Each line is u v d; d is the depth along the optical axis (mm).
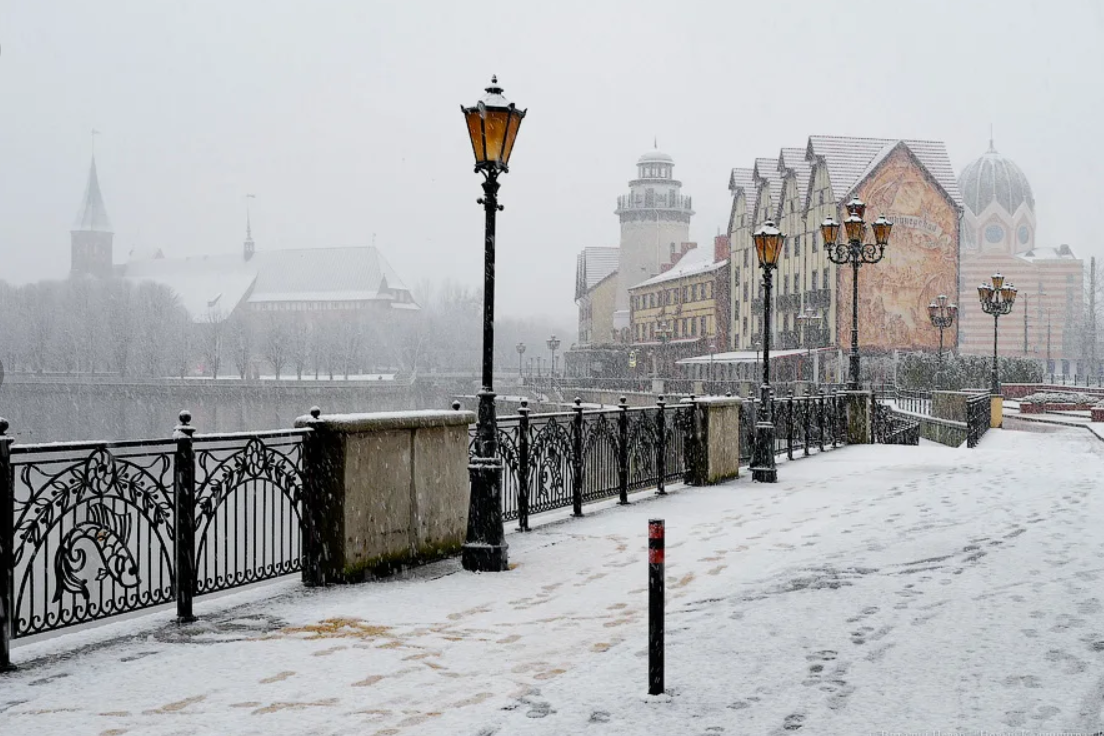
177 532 7805
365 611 8031
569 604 8297
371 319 163875
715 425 17406
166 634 7332
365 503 9242
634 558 10359
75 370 133875
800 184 72438
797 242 72875
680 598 8383
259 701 5781
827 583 8617
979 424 31812
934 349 65688
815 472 19141
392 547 9648
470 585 9070
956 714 5277
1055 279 154750
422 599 8492
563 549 10930
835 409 26328
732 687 5785
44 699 5840
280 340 138250
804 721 5207
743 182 85375
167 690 5996
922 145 68188
